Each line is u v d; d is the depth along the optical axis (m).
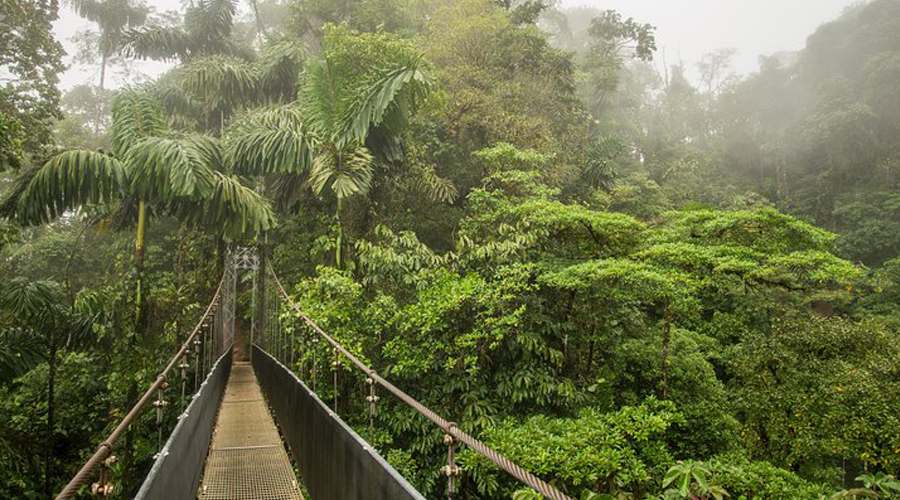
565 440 8.14
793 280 12.02
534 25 17.98
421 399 9.93
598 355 12.27
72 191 9.30
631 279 9.84
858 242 29.77
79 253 18.48
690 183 32.34
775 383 11.86
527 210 11.19
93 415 11.60
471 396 9.55
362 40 11.09
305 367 9.79
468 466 8.44
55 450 11.67
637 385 12.60
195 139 11.23
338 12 17.73
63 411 11.80
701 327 18.84
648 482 8.93
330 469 3.41
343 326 9.88
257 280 16.58
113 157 9.80
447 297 9.53
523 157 12.45
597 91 29.59
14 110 10.60
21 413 11.63
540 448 7.93
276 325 11.77
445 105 13.68
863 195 32.78
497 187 13.54
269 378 8.80
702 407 11.70
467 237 11.23
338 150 10.53
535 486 1.34
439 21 16.38
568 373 11.09
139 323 9.86
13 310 9.18
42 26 12.20
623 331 12.84
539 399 9.64
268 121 12.53
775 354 11.86
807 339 11.62
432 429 9.43
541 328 10.73
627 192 23.09
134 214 12.00
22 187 9.57
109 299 9.93
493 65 16.09
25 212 9.17
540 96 16.69
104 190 9.48
